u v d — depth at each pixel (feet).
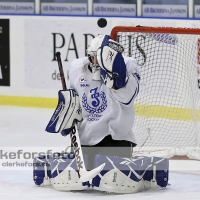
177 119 53.57
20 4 80.12
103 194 34.58
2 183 38.40
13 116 70.18
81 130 36.42
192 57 51.34
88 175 32.48
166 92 55.88
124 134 36.04
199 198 33.12
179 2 76.74
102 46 32.45
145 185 36.11
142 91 52.26
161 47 54.54
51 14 74.79
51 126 35.06
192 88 51.39
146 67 54.95
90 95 35.73
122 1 78.18
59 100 35.22
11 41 75.10
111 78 32.73
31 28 74.74
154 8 77.46
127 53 48.70
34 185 37.68
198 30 44.16
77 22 73.97
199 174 42.42
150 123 52.03
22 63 74.95
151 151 47.83
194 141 50.24
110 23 73.00
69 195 34.30
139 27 44.83
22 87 75.00
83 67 36.11
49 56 74.59
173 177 41.14
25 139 59.06
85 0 78.95
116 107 35.45
